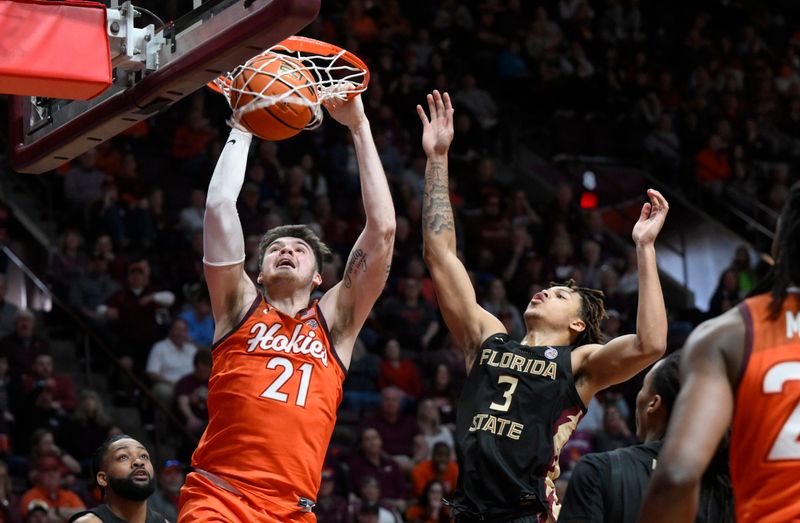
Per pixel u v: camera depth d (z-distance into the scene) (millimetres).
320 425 3947
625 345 3984
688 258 15008
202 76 3805
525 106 15711
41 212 12164
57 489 8531
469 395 4117
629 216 15352
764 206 15500
